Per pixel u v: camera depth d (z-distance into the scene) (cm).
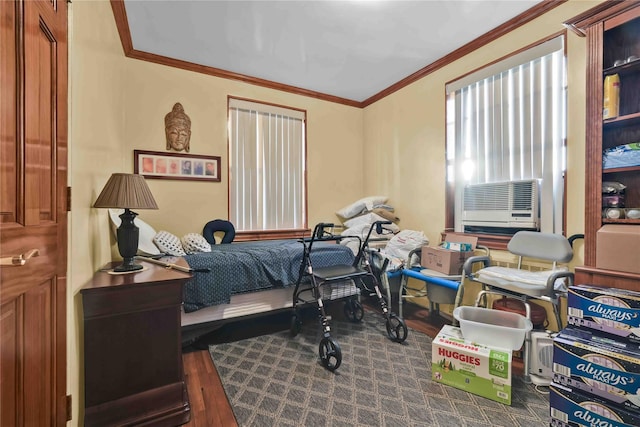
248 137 356
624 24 168
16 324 81
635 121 165
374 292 293
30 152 90
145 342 145
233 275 232
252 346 231
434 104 319
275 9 230
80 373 132
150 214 303
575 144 210
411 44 279
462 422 147
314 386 178
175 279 151
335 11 233
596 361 133
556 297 179
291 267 257
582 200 207
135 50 289
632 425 121
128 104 290
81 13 143
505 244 248
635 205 174
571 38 210
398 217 367
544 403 161
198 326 225
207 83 331
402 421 148
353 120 426
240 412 156
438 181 315
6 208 76
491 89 266
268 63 318
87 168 152
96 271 168
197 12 234
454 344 179
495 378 163
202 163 328
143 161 298
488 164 269
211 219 332
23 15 85
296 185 388
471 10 231
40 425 97
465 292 271
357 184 430
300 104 387
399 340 233
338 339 241
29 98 89
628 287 150
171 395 149
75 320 127
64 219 118
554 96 223
